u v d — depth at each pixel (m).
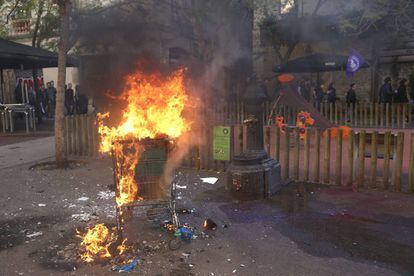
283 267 4.13
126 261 4.27
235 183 6.34
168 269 4.12
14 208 6.14
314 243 4.68
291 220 5.41
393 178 7.02
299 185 7.09
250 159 6.36
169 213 5.53
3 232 5.20
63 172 8.36
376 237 4.80
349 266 4.12
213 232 5.04
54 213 5.88
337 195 6.46
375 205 5.93
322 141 11.10
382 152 7.48
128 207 5.06
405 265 4.12
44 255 4.50
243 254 4.43
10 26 21.81
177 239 4.57
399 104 14.61
